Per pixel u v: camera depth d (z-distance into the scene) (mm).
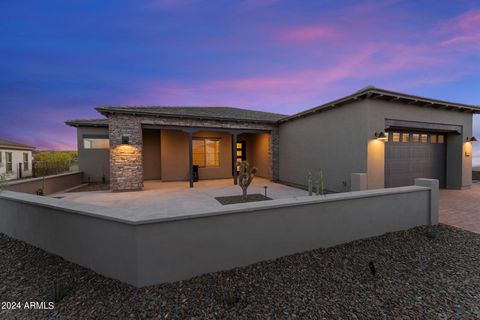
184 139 11766
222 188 9156
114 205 6215
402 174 7859
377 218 3762
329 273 2629
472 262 2951
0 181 4363
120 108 8547
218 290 2289
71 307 2053
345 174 7238
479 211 5520
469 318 1925
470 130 8711
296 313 1960
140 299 2127
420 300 2172
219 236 2611
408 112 7230
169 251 2377
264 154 12648
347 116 7164
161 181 11555
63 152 17672
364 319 1899
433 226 4301
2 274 2611
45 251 3086
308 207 3148
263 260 2875
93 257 2586
